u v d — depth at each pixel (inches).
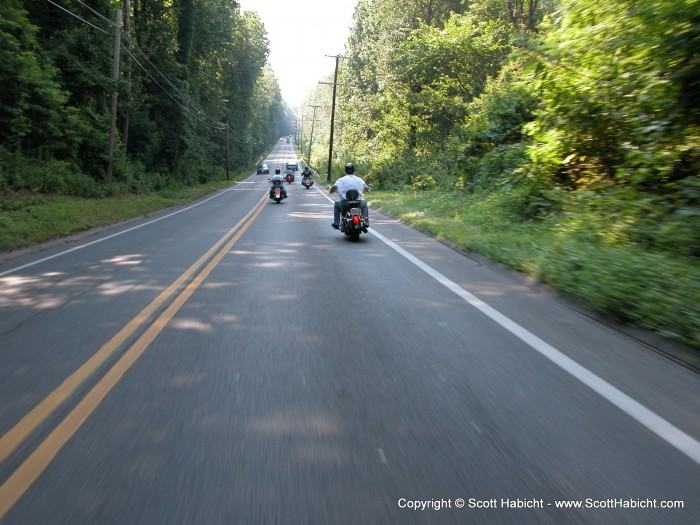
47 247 514.9
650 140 407.8
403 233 596.7
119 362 190.2
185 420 143.8
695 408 149.6
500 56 1369.3
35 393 163.0
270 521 100.7
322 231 622.8
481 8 1595.7
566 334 220.7
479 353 198.1
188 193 1514.5
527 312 256.5
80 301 284.4
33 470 119.0
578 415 145.6
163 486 112.3
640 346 205.3
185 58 1820.9
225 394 161.5
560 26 495.2
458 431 136.8
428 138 1443.2
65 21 1113.4
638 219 377.4
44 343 212.5
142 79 1649.9
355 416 146.1
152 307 269.6
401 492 110.0
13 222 571.2
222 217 827.4
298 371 180.7
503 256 376.2
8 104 844.6
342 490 110.7
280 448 128.2
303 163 4854.8
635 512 103.2
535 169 558.6
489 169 755.4
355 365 186.4
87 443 131.3
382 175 1485.0
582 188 517.7
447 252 454.0
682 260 307.0
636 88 435.2
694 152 389.7
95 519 101.7
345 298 287.4
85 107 1148.5
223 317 249.9
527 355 195.3
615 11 416.5
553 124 526.9
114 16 1197.7
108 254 456.8
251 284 324.8
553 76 501.0
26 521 101.0
